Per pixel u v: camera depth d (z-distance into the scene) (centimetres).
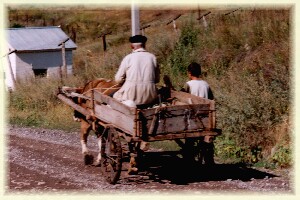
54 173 1327
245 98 1517
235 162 1405
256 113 1476
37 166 1417
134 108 1095
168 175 1270
